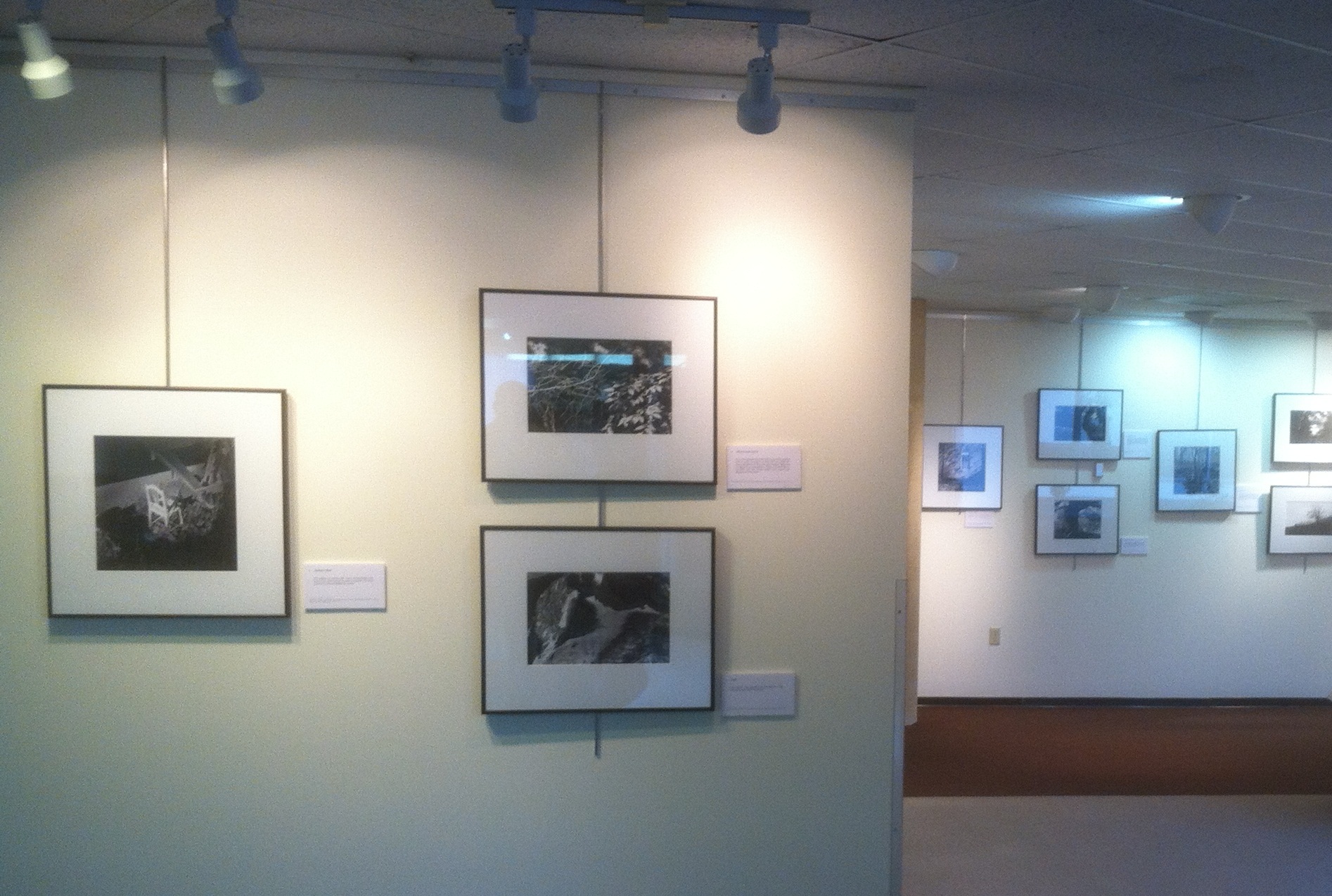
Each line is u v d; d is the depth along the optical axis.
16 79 2.62
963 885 4.45
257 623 2.75
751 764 2.91
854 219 2.90
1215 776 6.26
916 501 6.06
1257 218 4.34
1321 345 8.21
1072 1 2.21
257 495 2.71
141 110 2.66
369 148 2.72
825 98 2.87
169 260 2.68
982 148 3.39
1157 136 3.23
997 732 7.18
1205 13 2.24
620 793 2.87
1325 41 2.39
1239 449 8.15
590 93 2.79
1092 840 5.05
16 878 2.71
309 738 2.77
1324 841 5.09
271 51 2.68
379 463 2.76
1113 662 8.05
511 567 2.79
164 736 2.73
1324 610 8.11
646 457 2.82
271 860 2.77
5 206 2.64
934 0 2.23
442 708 2.80
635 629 2.84
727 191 2.85
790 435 2.89
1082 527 7.95
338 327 2.73
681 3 2.29
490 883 2.84
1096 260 5.42
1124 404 8.00
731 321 2.86
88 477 2.66
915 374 6.08
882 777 2.96
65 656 2.71
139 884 2.74
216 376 2.71
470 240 2.76
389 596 2.78
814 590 2.92
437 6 2.34
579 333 2.79
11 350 2.66
